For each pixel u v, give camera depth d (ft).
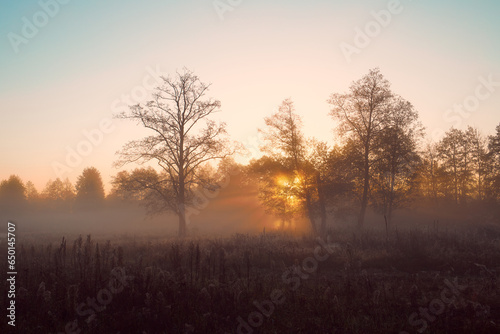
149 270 34.58
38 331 23.22
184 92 115.65
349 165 107.65
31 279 33.01
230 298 28.84
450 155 168.96
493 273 39.24
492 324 24.17
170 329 23.91
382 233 74.54
